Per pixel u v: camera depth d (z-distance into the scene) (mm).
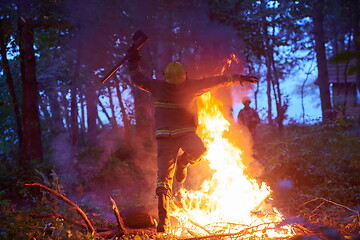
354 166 6445
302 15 11133
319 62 15141
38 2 7852
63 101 10859
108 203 6023
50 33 8500
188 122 3900
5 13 7418
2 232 3355
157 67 12016
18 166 7398
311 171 6254
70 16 8398
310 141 7102
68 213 4043
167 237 3639
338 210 4469
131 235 3748
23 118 8617
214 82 3832
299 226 3842
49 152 12023
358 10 16641
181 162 3953
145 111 11094
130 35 9430
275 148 7355
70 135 14609
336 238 3516
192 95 3840
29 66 8719
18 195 6453
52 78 10125
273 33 11953
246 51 11344
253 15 10812
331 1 16969
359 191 5461
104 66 9570
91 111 14523
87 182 7887
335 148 6855
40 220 3676
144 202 5875
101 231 3896
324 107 14898
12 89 8773
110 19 9031
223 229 3912
